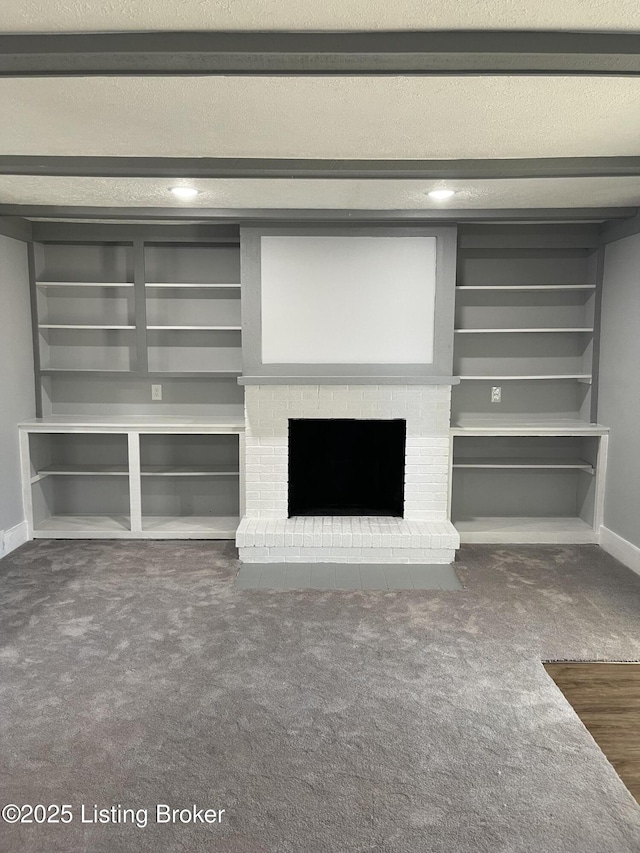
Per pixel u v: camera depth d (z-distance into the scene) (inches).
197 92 86.4
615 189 142.9
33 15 66.7
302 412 180.9
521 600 151.6
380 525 180.7
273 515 185.5
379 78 81.4
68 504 209.9
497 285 200.1
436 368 178.5
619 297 179.6
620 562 178.1
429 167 122.2
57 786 87.8
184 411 206.5
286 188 141.7
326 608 146.7
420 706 107.3
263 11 65.8
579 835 79.8
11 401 183.6
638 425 169.9
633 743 98.9
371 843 78.3
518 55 72.2
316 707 106.8
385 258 175.5
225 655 124.3
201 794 86.5
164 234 187.3
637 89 84.9
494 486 210.1
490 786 88.4
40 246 197.0
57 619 139.9
